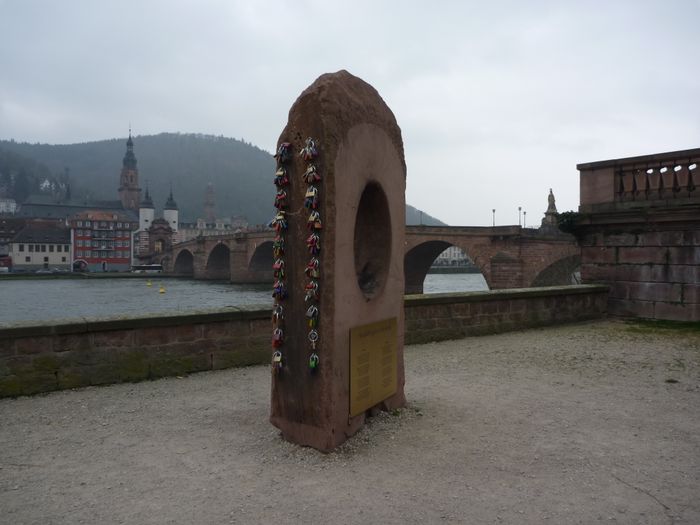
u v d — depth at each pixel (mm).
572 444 5891
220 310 9523
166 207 197250
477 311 12805
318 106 5637
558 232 51469
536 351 10914
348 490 4801
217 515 4379
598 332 12953
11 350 7691
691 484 4934
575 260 46219
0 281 113375
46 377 7949
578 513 4402
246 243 102375
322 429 5645
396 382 6969
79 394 7902
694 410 7090
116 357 8469
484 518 4320
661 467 5301
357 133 6027
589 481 4984
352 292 5957
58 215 185625
